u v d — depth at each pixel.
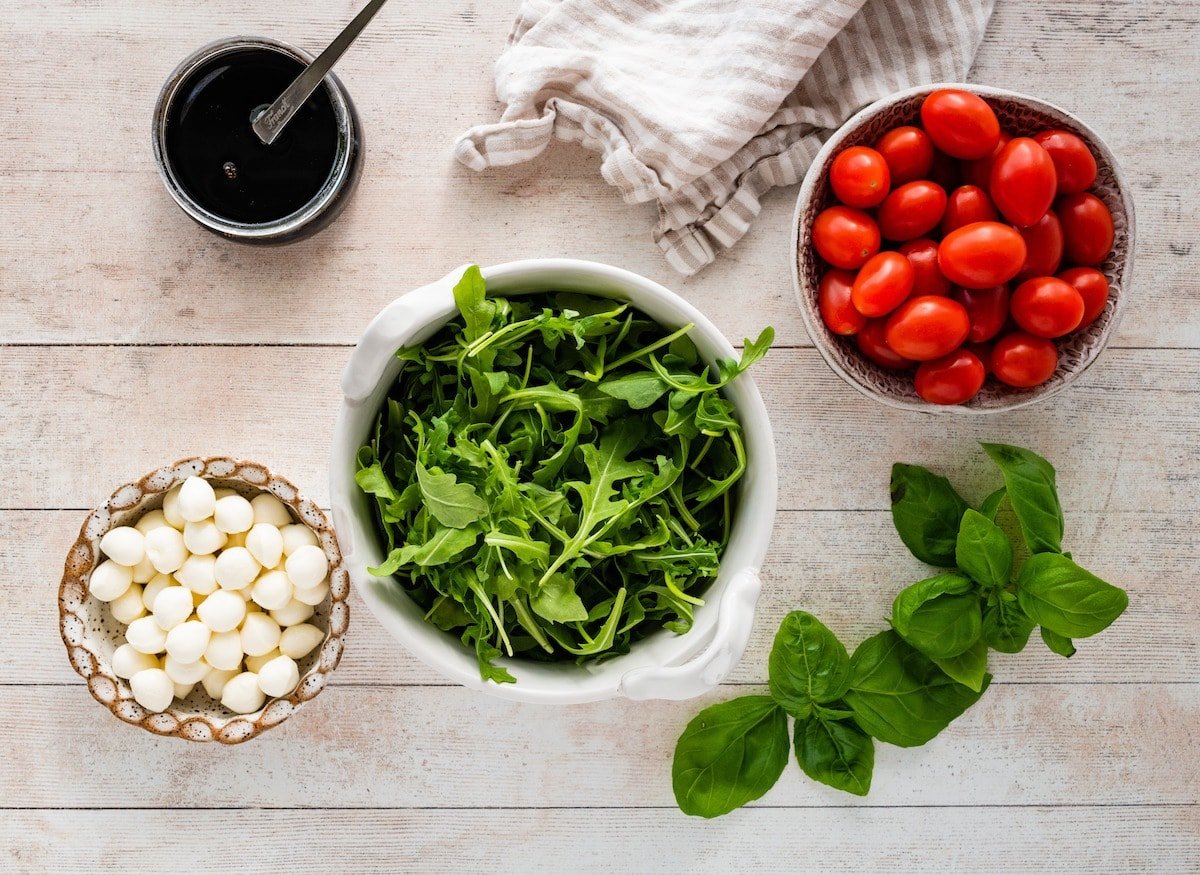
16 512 0.96
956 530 0.92
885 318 0.85
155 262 0.94
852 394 0.96
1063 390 0.96
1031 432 0.97
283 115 0.80
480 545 0.74
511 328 0.74
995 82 0.95
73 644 0.86
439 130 0.94
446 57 0.93
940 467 0.97
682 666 0.70
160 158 0.82
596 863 1.00
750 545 0.75
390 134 0.94
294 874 0.99
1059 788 1.01
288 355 0.95
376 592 0.75
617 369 0.80
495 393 0.74
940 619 0.88
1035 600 0.87
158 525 0.88
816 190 0.85
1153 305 0.97
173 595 0.87
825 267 0.89
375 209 0.94
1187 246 0.96
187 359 0.95
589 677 0.77
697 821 1.01
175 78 0.82
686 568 0.76
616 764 1.00
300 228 0.85
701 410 0.75
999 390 0.88
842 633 0.98
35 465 0.95
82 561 0.86
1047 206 0.80
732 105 0.87
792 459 0.97
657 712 0.99
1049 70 0.95
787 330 0.96
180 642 0.86
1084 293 0.84
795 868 1.01
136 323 0.94
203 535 0.86
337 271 0.94
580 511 0.78
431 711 0.98
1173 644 1.00
